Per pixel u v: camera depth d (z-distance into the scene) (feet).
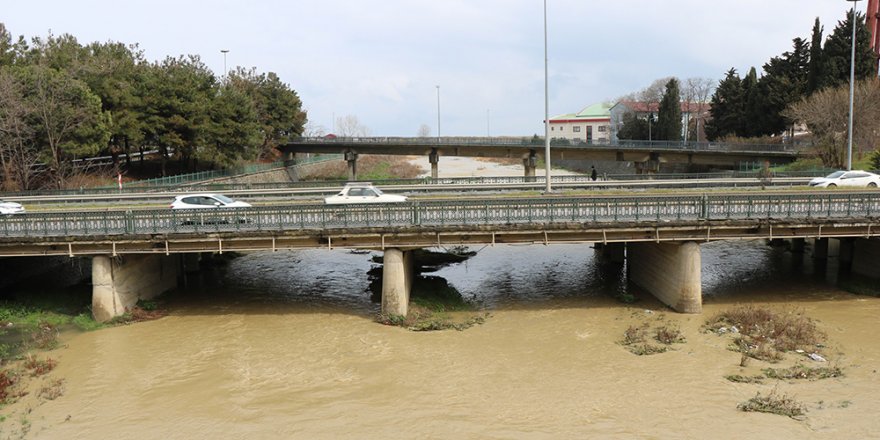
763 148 227.20
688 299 85.97
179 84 207.51
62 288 101.55
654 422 53.88
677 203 85.56
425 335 78.84
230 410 57.93
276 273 114.83
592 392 60.70
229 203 103.09
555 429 53.06
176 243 86.28
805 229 87.86
